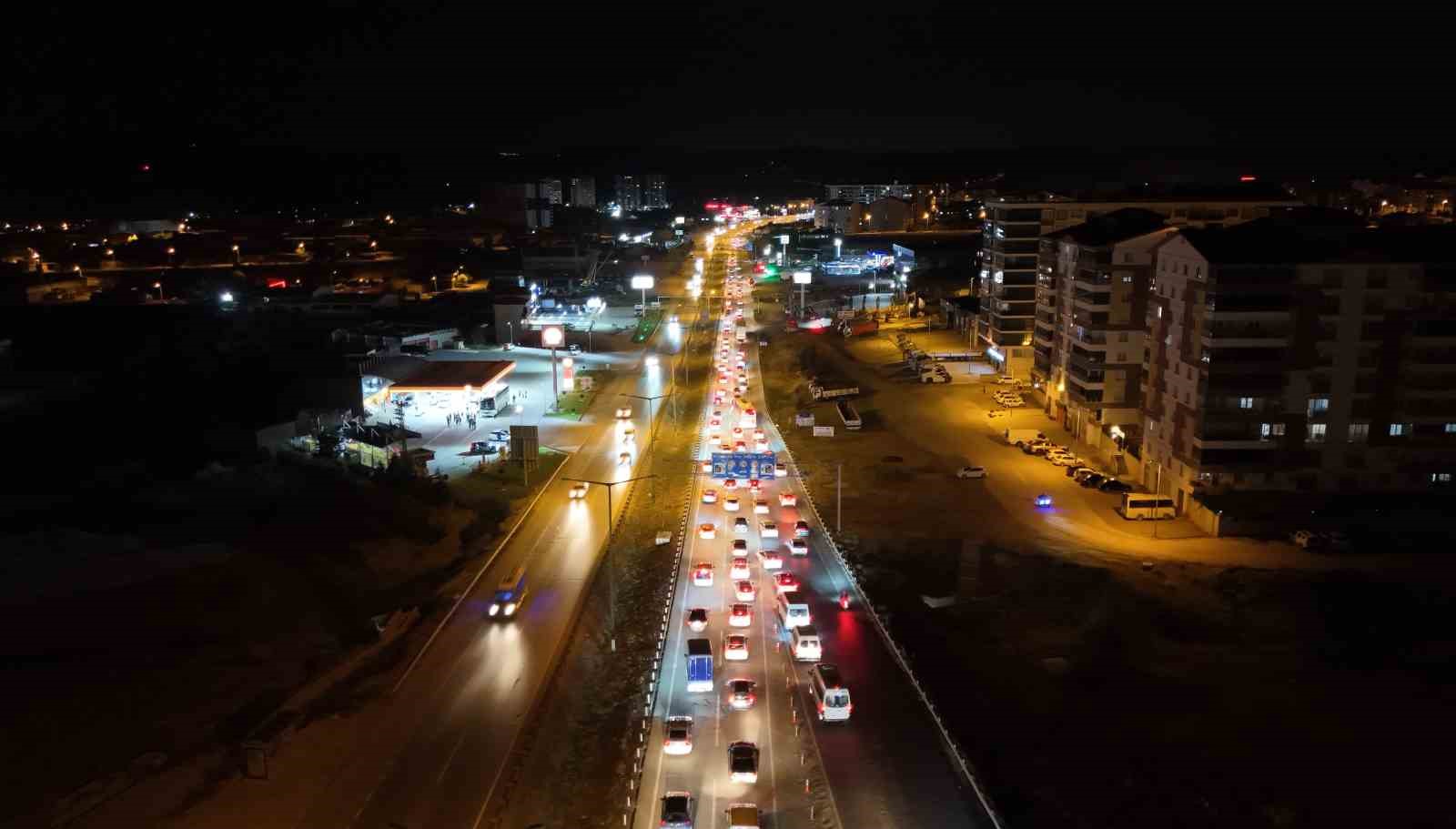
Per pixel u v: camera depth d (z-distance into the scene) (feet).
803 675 188.03
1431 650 201.77
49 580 203.10
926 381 454.40
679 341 584.81
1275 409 269.03
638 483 314.55
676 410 413.39
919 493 304.30
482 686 183.32
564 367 437.17
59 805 144.05
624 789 151.53
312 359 411.54
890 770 155.63
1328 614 217.15
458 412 401.49
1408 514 260.62
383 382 390.83
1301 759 165.07
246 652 190.60
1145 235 331.36
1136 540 262.88
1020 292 454.40
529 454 315.99
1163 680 191.01
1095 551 255.50
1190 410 278.67
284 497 260.21
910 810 145.18
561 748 163.32
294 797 147.43
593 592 228.84
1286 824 147.54
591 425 391.86
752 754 155.12
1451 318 263.49
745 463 276.00
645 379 483.92
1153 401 302.86
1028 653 202.18
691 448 360.89
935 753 160.86
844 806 145.79
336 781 151.94
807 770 155.43
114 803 145.07
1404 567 241.76
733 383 470.39
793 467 334.85
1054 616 219.61
